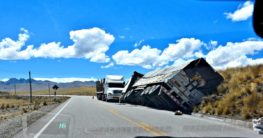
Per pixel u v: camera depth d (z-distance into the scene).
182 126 17.58
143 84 43.50
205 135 14.02
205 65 30.81
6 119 28.02
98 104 49.78
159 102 34.59
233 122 19.36
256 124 14.95
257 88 23.48
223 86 29.34
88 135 14.73
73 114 27.81
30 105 60.16
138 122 20.06
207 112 25.19
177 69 32.38
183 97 30.55
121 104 49.81
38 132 16.17
